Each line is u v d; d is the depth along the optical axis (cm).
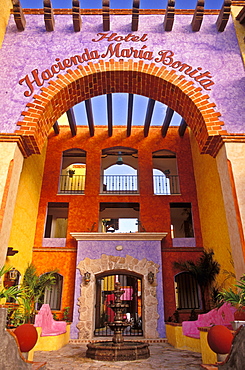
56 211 1400
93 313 981
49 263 1072
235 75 669
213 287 978
